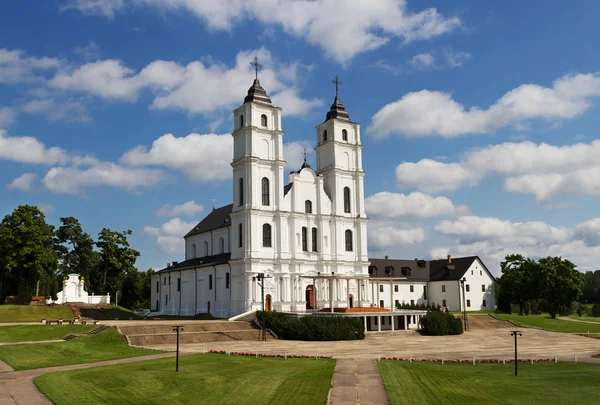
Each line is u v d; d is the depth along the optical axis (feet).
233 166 291.79
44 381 114.32
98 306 344.28
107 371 125.29
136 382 113.29
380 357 159.02
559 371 132.57
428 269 400.26
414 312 259.19
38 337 196.44
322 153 317.83
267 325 233.55
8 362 144.66
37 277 340.59
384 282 374.22
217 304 297.74
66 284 352.90
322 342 213.87
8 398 100.99
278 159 287.07
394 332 246.47
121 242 383.45
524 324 295.07
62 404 95.55
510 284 375.25
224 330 226.38
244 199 280.92
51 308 314.14
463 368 136.87
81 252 389.19
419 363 146.61
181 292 340.80
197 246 368.27
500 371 132.05
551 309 359.66
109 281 434.71
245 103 286.25
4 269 339.98
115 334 198.18
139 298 479.82
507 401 97.76
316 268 290.35
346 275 298.76
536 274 358.84
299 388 107.96
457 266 384.88
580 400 98.73
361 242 307.99
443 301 379.35
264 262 273.54
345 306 295.69
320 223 296.51
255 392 104.88
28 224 328.08
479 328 279.69
